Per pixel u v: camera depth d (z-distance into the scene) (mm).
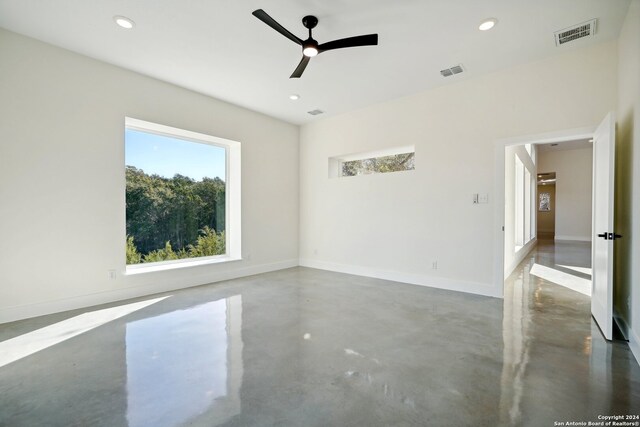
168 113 4078
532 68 3494
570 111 3260
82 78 3363
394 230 4738
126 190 4004
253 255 5254
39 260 3098
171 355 2266
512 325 2836
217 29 2867
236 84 4121
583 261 6234
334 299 3719
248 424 1524
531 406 1644
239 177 5051
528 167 7809
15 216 2963
